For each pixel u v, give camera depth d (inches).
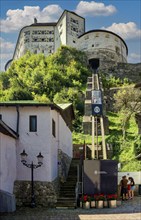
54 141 973.8
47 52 4116.6
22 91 2699.3
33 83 2974.9
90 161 907.4
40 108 922.7
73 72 3314.5
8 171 841.5
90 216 728.3
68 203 860.0
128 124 2277.3
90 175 901.8
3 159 808.3
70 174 1127.0
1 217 722.2
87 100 2551.7
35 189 885.8
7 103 917.8
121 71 3732.8
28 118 921.5
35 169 896.3
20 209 828.6
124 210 797.2
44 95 2687.0
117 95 2465.6
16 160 903.7
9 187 849.5
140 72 3735.2
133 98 2379.4
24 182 892.6
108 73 3710.6
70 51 3661.4
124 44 4114.2
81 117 2410.2
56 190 928.3
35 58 3508.9
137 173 1069.8
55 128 997.8
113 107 2878.9
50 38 4143.7
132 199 979.9
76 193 879.7
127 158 1583.4
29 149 907.4
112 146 1750.7
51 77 3075.8
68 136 1275.8
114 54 3831.2
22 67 3393.2
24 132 916.0
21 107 924.0
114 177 903.1
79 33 4008.4
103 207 845.8
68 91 2792.8
